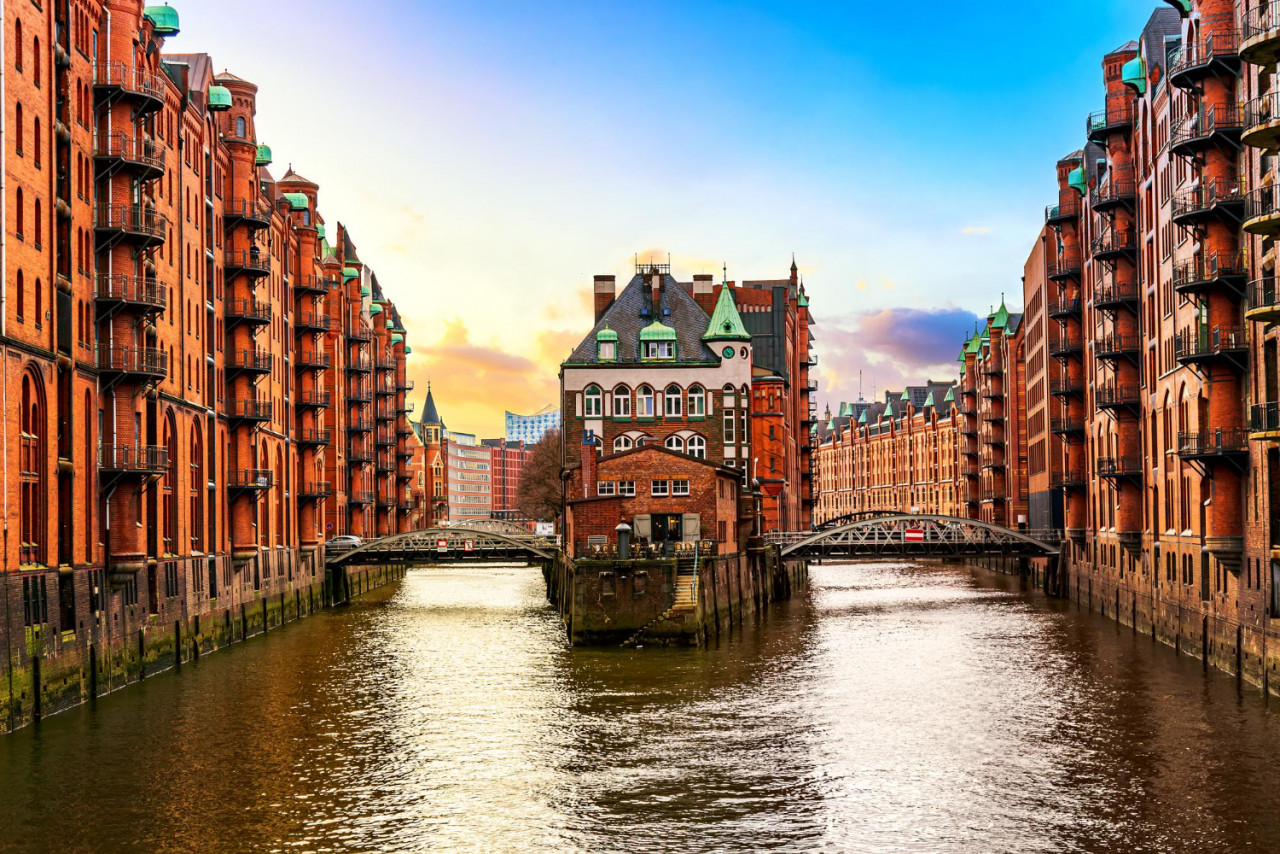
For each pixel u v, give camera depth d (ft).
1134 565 241.96
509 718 153.69
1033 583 380.58
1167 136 216.54
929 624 253.85
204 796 118.32
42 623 145.59
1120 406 240.94
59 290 155.43
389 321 489.26
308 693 170.40
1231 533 172.24
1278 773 123.75
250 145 249.96
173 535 199.93
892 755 133.80
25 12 144.56
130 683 175.52
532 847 104.63
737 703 162.71
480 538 320.50
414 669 193.06
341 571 333.62
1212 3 169.58
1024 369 430.61
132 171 173.17
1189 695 163.32
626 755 134.82
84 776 124.47
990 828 108.47
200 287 224.12
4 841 105.09
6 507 135.74
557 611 293.23
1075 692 167.53
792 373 424.05
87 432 163.43
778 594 323.57
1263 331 159.63
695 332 327.88
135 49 178.50
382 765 130.41
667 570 217.36
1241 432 168.96
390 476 446.60
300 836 107.04
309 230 305.12
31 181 145.69
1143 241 237.04
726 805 116.06
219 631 222.69
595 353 323.98
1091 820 110.22
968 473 521.24
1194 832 106.63
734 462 319.68
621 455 246.27
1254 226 144.87
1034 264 393.70
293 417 298.56
